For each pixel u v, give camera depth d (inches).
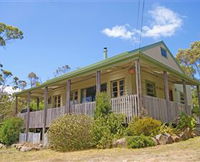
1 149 567.2
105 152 354.9
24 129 747.4
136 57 451.2
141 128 404.5
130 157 285.0
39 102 1019.3
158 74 613.6
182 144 368.5
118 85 592.1
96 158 302.2
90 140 430.0
